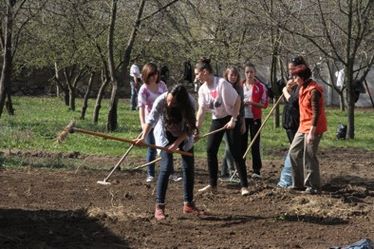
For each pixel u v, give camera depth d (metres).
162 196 8.96
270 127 24.39
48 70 39.38
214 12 22.84
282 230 8.71
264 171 13.83
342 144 19.78
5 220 8.59
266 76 32.22
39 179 11.77
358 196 11.02
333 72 33.94
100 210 9.12
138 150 16.52
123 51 23.89
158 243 7.93
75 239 7.90
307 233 8.59
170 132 8.93
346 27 22.22
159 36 23.28
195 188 11.38
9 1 16.59
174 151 8.90
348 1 20.17
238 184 11.74
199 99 10.47
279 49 21.91
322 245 8.08
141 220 8.87
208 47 22.75
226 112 10.36
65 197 10.35
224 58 22.55
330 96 39.44
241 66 22.52
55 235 8.01
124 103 36.91
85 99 26.12
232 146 10.52
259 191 10.99
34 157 14.66
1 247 7.38
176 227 8.65
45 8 20.30
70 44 24.83
